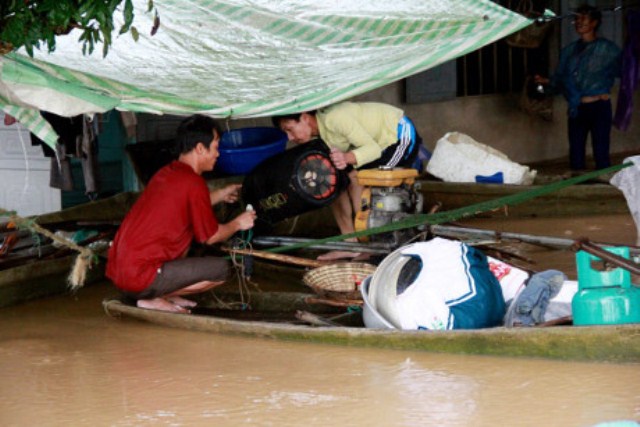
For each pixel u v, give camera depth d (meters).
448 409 5.27
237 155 9.48
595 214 10.73
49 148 9.25
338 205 8.97
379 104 8.30
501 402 5.32
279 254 7.70
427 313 6.22
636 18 13.15
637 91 16.22
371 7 7.19
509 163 11.02
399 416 5.21
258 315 7.36
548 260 8.71
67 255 8.27
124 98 6.74
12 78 6.07
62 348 6.70
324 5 7.23
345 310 7.23
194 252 7.80
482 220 10.79
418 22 7.19
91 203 9.23
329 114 8.08
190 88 7.30
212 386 5.80
